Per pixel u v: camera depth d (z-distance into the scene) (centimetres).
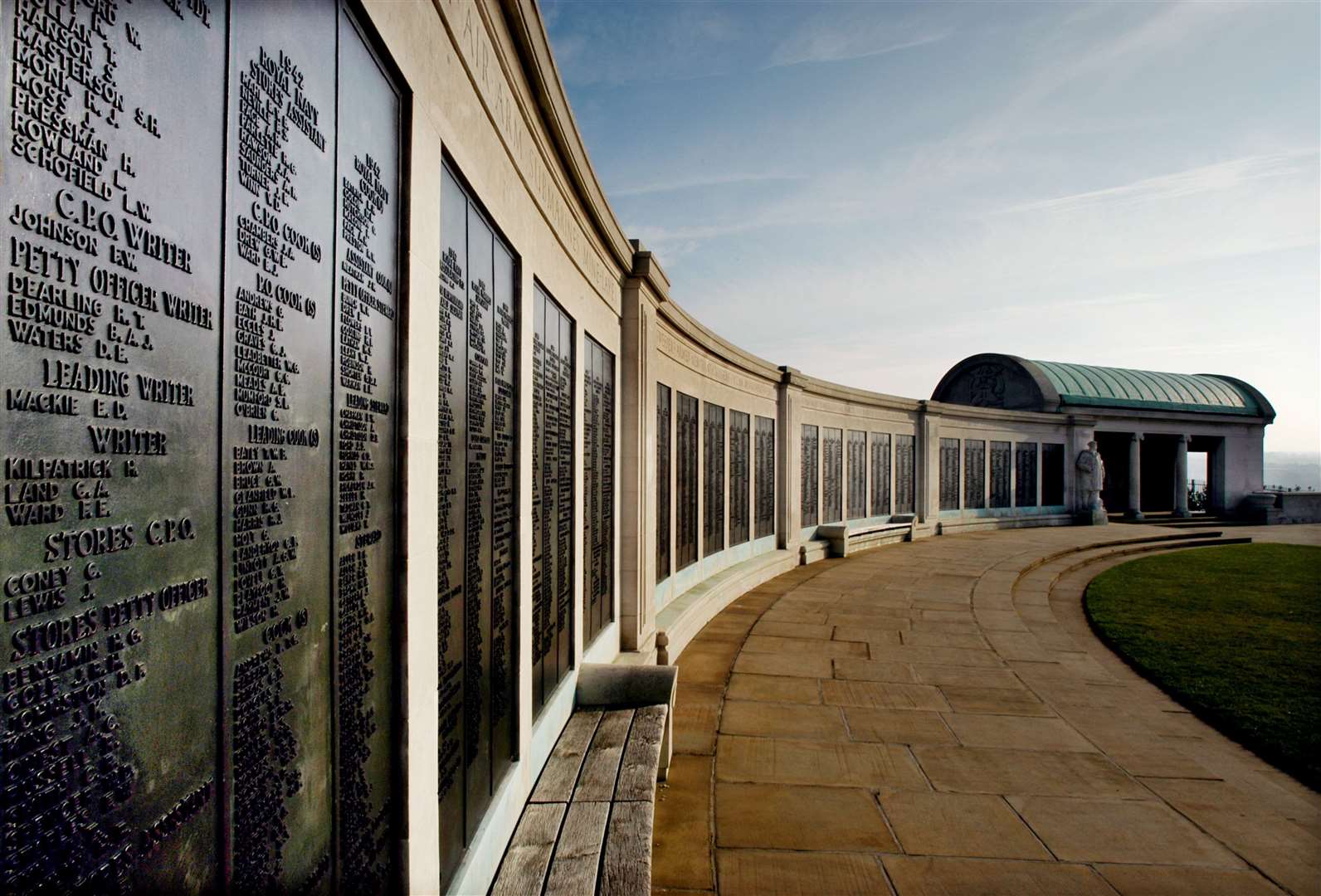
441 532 303
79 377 122
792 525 1672
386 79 252
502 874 348
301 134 196
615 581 769
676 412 1036
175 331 146
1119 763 627
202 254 155
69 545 119
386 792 252
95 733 124
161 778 140
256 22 175
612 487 751
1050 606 1330
